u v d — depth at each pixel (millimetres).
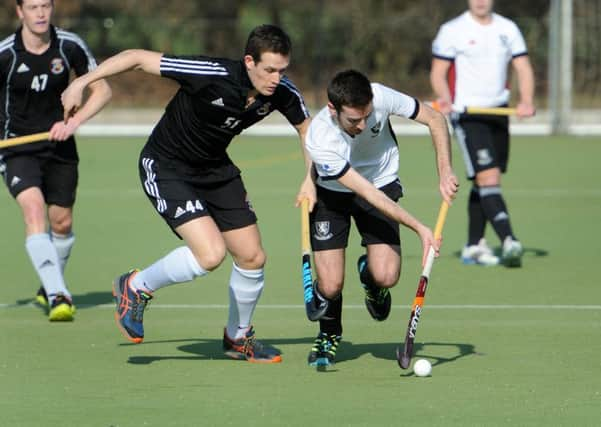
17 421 18312
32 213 26734
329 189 21922
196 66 20891
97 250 36875
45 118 27453
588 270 32969
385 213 20766
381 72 96875
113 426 18000
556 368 21781
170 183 21766
